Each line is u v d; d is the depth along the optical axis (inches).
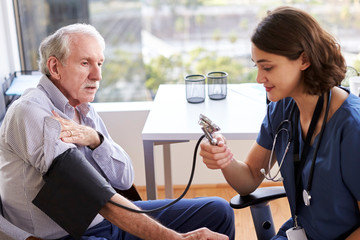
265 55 56.7
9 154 64.4
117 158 72.8
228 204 75.8
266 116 69.5
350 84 86.8
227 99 96.7
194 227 74.6
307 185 59.4
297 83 58.8
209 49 122.0
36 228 64.9
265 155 70.5
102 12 120.4
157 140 81.9
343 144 56.3
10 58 114.3
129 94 125.2
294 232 62.0
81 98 69.6
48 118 62.6
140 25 121.1
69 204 60.4
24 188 63.9
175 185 123.5
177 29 120.7
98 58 68.9
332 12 116.6
